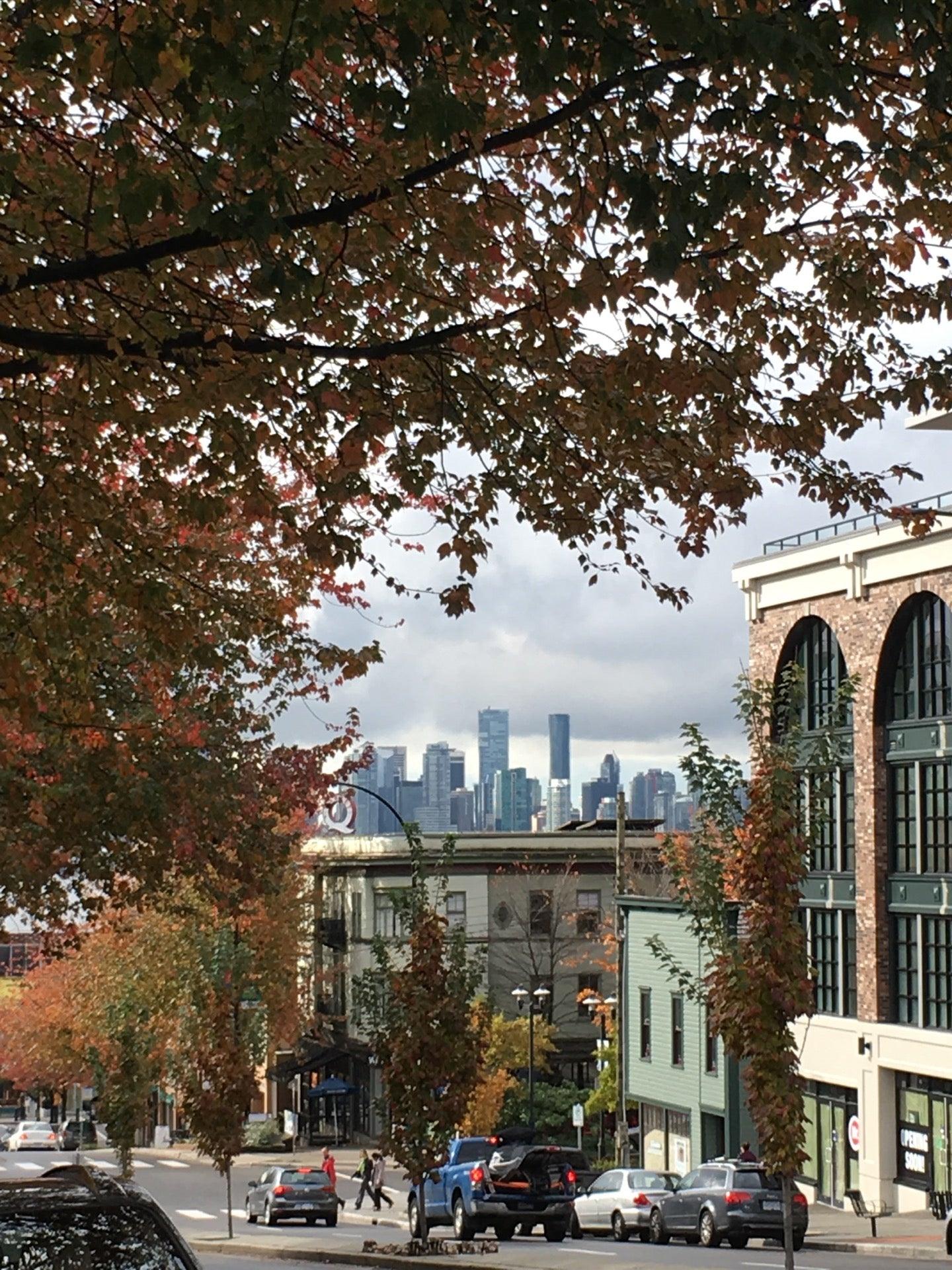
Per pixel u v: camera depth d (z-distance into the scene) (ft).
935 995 128.26
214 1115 125.59
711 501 39.09
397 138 27.14
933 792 129.90
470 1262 82.48
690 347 35.73
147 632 44.16
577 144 31.55
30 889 65.36
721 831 71.67
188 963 171.22
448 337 35.58
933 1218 121.49
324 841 242.37
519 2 25.32
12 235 32.91
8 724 53.93
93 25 30.73
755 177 28.76
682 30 25.64
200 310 36.45
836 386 37.17
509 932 224.33
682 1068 159.53
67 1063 226.17
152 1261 24.52
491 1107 184.14
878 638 134.21
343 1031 233.55
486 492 39.52
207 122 28.37
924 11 25.64
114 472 43.52
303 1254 100.68
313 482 39.37
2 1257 24.03
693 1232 108.47
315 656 55.16
